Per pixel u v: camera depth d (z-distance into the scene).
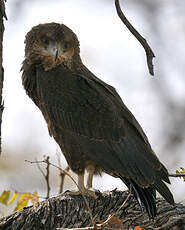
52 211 11.46
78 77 13.04
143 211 11.27
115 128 12.45
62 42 13.15
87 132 12.55
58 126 12.82
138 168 12.12
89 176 12.70
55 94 12.82
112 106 12.64
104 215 11.36
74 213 11.41
